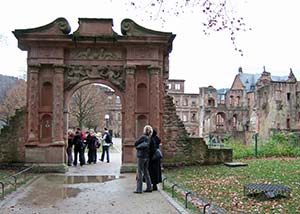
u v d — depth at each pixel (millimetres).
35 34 21297
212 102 86375
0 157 22000
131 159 21312
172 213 10836
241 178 17672
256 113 73812
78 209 11359
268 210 11023
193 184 16328
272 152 30281
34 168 20953
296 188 14672
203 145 23547
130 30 21641
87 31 21766
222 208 11008
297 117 67938
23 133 22078
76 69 21906
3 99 77688
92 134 26453
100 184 16516
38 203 12273
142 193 14180
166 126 22969
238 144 35781
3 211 11039
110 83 21906
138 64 21703
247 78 96625
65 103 21812
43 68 21812
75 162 24828
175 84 99750
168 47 22875
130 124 21516
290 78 78312
